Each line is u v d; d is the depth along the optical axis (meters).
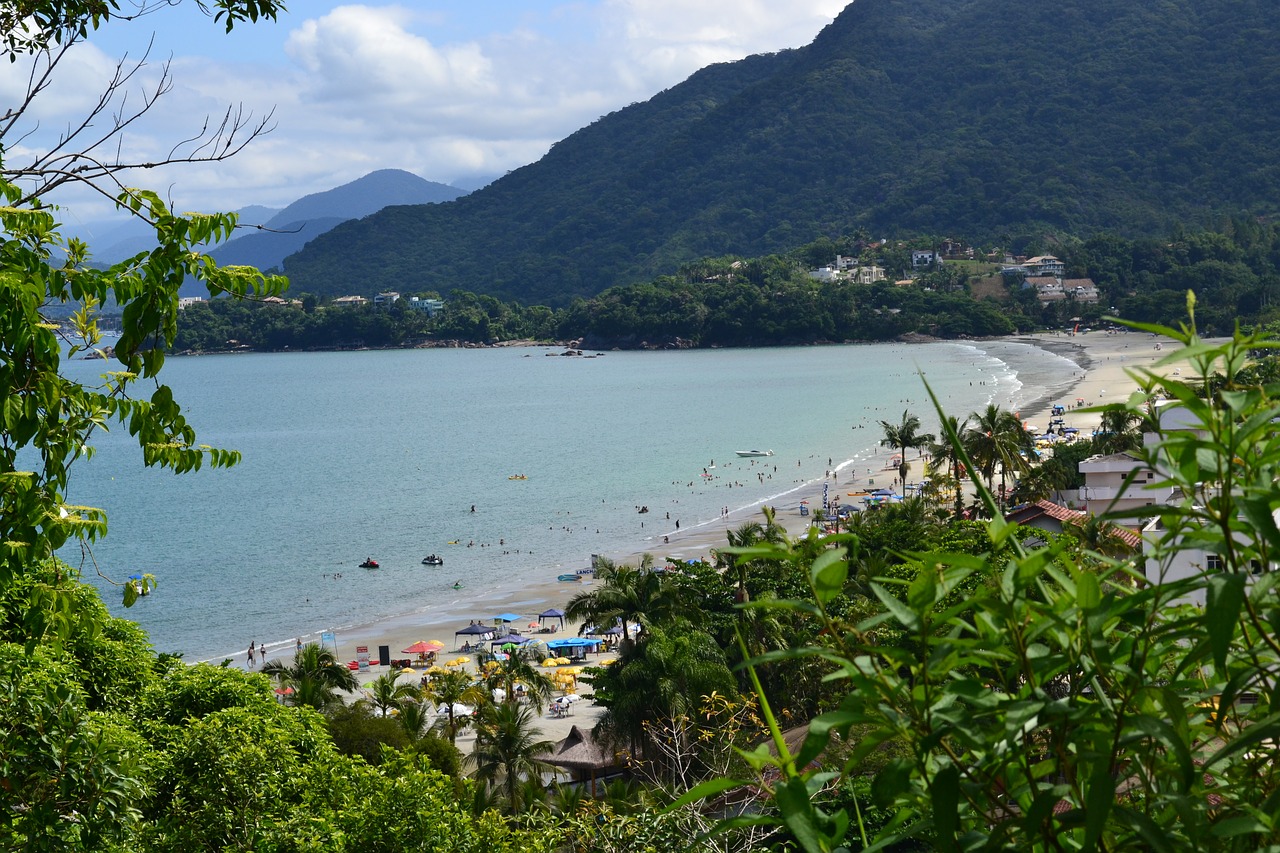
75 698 12.74
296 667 47.88
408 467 152.38
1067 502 71.81
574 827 21.00
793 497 112.25
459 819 21.66
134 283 7.11
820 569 2.60
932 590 2.62
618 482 130.25
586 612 48.78
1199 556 18.55
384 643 72.31
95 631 8.18
